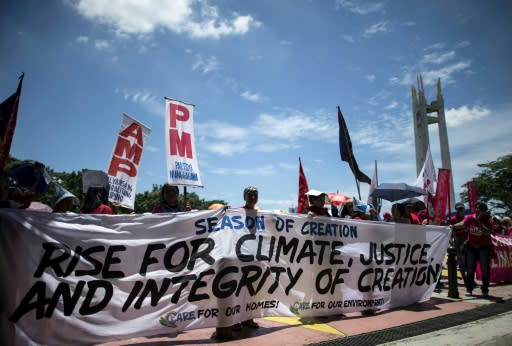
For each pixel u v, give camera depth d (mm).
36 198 4578
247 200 4887
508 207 36750
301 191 7566
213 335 4262
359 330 4652
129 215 3854
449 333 4605
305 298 5082
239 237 4590
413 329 4770
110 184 5199
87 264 3512
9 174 4402
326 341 4098
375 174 9898
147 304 3781
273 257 4852
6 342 3027
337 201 8508
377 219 9180
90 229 3588
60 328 3295
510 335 4547
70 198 4277
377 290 5941
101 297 3539
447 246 7238
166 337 4137
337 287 5465
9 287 3078
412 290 6512
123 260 3725
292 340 4086
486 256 7410
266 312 4688
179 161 5457
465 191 37656
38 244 3270
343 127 7727
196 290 4090
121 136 5434
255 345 3867
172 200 5227
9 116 3779
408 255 6500
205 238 4293
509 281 9883
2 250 3070
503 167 36500
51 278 3297
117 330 3570
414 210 7520
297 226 5184
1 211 3109
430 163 9906
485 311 5988
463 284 9312
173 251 4047
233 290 4336
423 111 41219
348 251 5688
